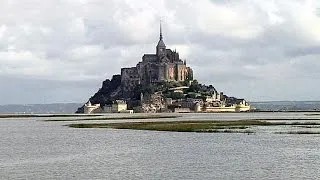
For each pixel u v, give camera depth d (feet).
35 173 324.80
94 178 304.50
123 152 447.83
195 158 394.32
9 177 310.04
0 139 631.15
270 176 302.66
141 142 545.44
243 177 301.02
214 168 338.13
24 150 477.77
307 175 304.09
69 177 308.81
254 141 525.34
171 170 332.39
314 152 420.77
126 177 307.58
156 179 299.58
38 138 640.17
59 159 399.03
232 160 377.91
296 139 542.16
